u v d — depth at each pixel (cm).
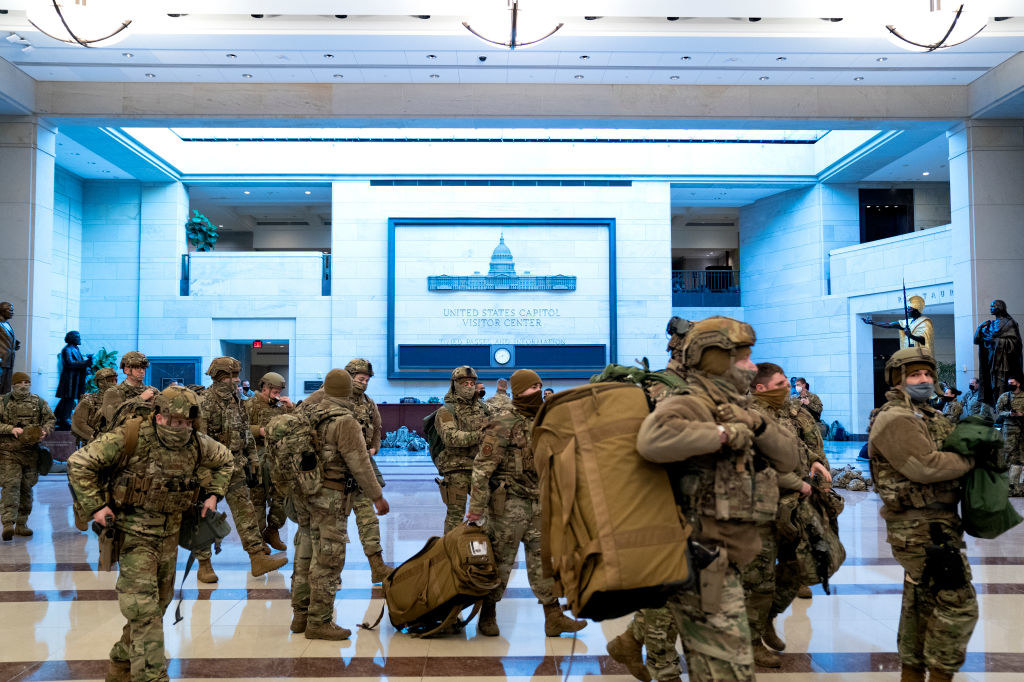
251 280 2558
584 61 1548
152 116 1659
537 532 462
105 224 2561
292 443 462
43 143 1667
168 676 370
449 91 1675
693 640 266
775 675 396
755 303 2892
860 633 473
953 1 1146
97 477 354
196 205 3028
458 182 2580
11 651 446
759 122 1700
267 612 534
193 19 1373
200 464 385
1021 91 1516
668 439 249
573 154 2583
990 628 477
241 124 1712
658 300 2570
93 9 1157
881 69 1588
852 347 2466
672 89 1683
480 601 459
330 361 2534
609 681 394
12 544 802
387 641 464
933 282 2181
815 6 1226
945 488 338
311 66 1575
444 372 2511
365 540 514
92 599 571
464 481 608
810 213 2652
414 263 2556
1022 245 1662
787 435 284
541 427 282
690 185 2650
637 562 248
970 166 1681
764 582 392
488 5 1227
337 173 2566
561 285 2555
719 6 1252
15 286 1617
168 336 2533
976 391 1497
